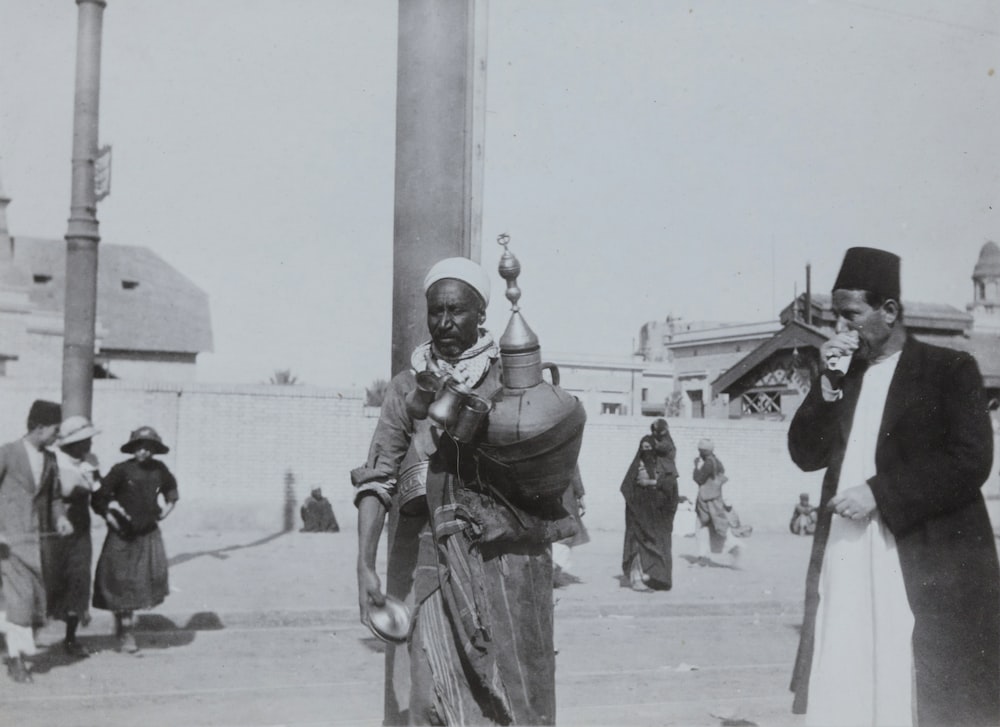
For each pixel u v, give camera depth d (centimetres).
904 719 324
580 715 519
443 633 318
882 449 332
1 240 1927
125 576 690
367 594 327
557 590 988
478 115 412
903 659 325
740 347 2094
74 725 505
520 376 321
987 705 317
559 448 318
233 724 500
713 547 1239
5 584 609
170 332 2284
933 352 335
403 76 410
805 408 357
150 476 709
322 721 510
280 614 827
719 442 1748
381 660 686
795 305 1939
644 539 992
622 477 1683
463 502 322
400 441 339
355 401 1647
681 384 2200
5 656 655
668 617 883
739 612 922
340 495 1638
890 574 329
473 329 331
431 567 328
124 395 1576
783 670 658
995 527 1335
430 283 332
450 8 406
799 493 1780
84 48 1066
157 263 2439
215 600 887
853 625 337
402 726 356
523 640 320
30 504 626
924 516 321
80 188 1077
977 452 317
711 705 548
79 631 761
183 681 609
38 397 1559
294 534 1551
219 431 1603
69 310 1090
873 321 345
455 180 406
